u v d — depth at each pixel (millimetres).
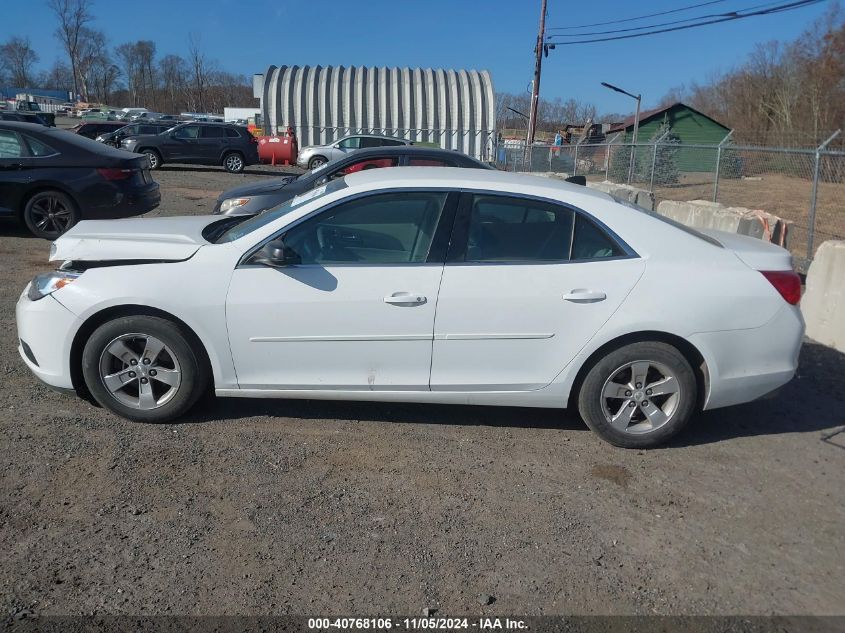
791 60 38594
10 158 9469
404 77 36812
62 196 9664
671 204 11641
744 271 4184
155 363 4223
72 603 2801
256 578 3000
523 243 4156
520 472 3982
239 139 25531
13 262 8430
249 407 4633
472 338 4102
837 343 6383
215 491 3639
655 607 2936
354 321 4074
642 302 4082
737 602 2986
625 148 25203
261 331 4102
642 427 4277
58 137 9812
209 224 4977
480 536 3363
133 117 59719
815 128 36750
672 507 3693
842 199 20375
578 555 3254
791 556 3314
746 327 4156
